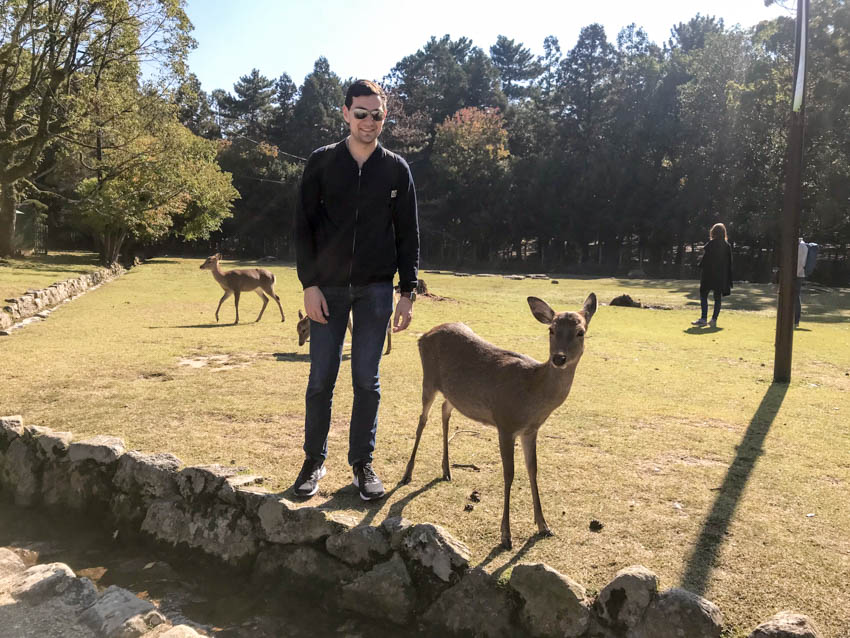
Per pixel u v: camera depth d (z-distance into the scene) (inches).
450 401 163.5
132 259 1494.8
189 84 892.6
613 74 2001.7
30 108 872.3
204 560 152.7
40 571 140.1
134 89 896.9
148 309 591.5
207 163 1384.1
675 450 195.8
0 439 195.5
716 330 479.5
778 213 1391.5
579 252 2022.6
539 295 814.5
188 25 805.2
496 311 609.0
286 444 199.6
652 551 132.0
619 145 1839.3
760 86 1397.6
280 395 263.1
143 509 166.2
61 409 238.4
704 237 1676.9
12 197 1070.4
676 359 353.7
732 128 1551.4
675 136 1691.7
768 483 168.7
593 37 2038.6
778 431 215.8
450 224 2084.2
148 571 151.2
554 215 1860.2
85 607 130.9
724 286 498.6
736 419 231.1
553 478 172.6
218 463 180.9
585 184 1800.0
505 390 143.1
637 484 168.1
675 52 1868.8
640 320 546.3
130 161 971.9
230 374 305.6
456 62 2625.5
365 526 136.5
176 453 189.3
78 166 1309.1
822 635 101.8
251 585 144.3
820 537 137.8
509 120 2330.2
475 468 180.1
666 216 1664.6
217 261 506.6
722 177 1594.5
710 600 113.4
